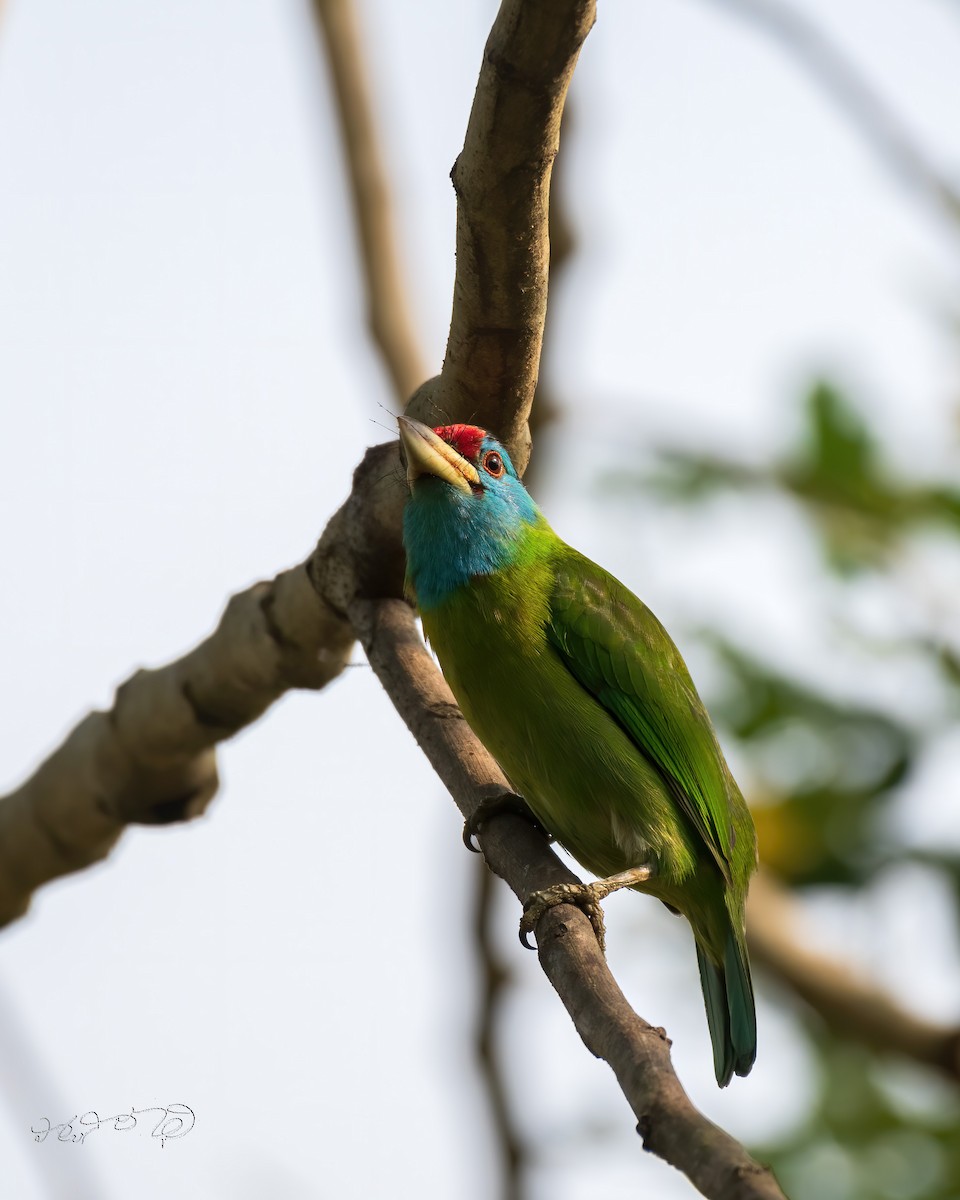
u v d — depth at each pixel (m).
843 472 11.50
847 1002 11.10
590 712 9.95
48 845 11.18
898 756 11.27
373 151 13.33
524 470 10.52
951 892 11.14
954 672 11.23
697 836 10.32
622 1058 5.98
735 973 10.25
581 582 10.25
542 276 8.10
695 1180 5.03
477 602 9.88
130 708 10.58
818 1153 11.57
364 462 9.77
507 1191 11.98
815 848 11.30
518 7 6.65
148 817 10.89
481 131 7.22
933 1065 11.03
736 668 11.67
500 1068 12.04
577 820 10.16
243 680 10.14
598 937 8.21
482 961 11.93
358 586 9.65
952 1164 11.40
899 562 11.36
